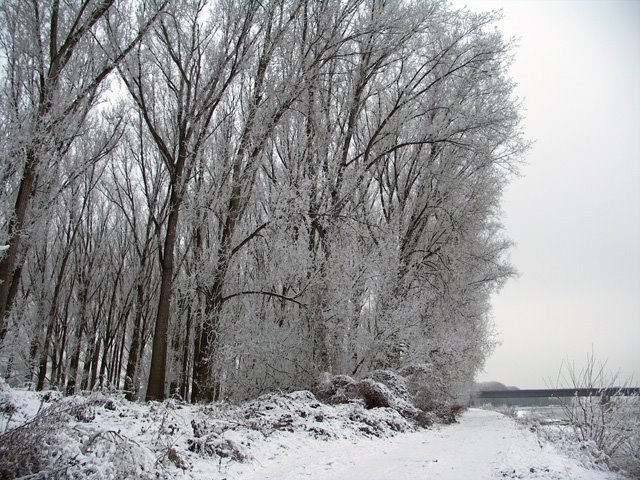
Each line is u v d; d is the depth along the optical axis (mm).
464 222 22156
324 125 19125
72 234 25000
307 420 10266
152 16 13344
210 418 8703
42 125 11477
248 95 17922
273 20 16969
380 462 7020
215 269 15891
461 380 20328
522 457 7281
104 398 8602
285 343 16125
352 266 16672
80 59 15344
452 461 7051
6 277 11102
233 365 15914
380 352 16906
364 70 19359
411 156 22641
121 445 5258
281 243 16203
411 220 21656
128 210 27047
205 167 18266
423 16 19047
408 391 15539
